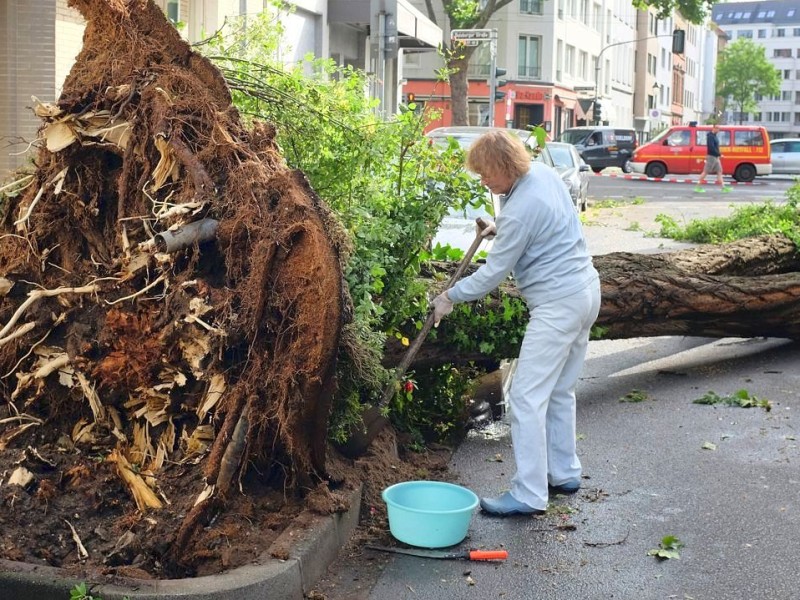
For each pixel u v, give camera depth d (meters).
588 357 9.31
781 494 5.65
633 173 40.28
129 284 4.62
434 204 6.15
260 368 4.41
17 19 10.46
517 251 5.28
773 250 9.96
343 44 22.50
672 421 7.13
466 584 4.45
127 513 4.41
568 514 5.32
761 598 4.36
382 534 4.93
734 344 9.85
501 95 24.83
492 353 6.65
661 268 8.18
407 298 6.00
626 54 80.56
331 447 5.32
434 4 45.62
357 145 6.17
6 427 4.71
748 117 189.00
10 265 4.92
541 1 54.09
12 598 3.81
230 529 4.36
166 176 4.76
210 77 4.93
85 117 4.85
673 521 5.24
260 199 4.48
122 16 5.00
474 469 6.04
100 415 4.64
